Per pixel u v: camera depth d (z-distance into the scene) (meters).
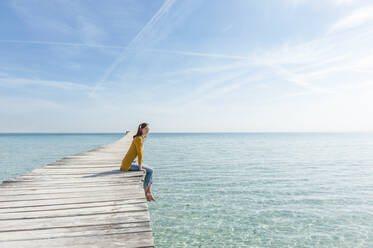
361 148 42.72
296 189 11.16
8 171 16.88
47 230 2.74
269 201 9.27
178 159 22.78
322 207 8.66
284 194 10.26
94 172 6.10
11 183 4.96
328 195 10.20
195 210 8.23
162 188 11.13
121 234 2.64
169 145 50.31
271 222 7.32
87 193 4.22
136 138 5.58
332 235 6.56
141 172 5.83
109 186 4.69
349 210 8.40
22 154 29.48
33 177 5.53
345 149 39.97
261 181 12.83
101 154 10.57
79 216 3.16
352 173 15.83
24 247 2.36
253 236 6.45
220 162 20.61
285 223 7.26
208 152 31.70
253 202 9.13
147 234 2.65
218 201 9.20
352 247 5.99
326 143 61.62
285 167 18.05
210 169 16.66
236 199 9.47
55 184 4.86
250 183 12.30
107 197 3.98
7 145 51.16
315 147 44.97
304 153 31.23
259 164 19.52
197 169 16.61
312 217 7.72
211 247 5.89
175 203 8.96
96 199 3.88
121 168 5.96
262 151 34.03
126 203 3.69
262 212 8.11
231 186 11.59
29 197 3.99
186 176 14.03
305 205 8.85
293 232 6.70
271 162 20.95
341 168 18.02
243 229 6.84
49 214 3.23
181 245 5.97
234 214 7.89
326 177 14.24
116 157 9.41
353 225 7.18
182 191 10.62
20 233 2.67
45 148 41.53
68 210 3.38
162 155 27.02
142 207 3.51
